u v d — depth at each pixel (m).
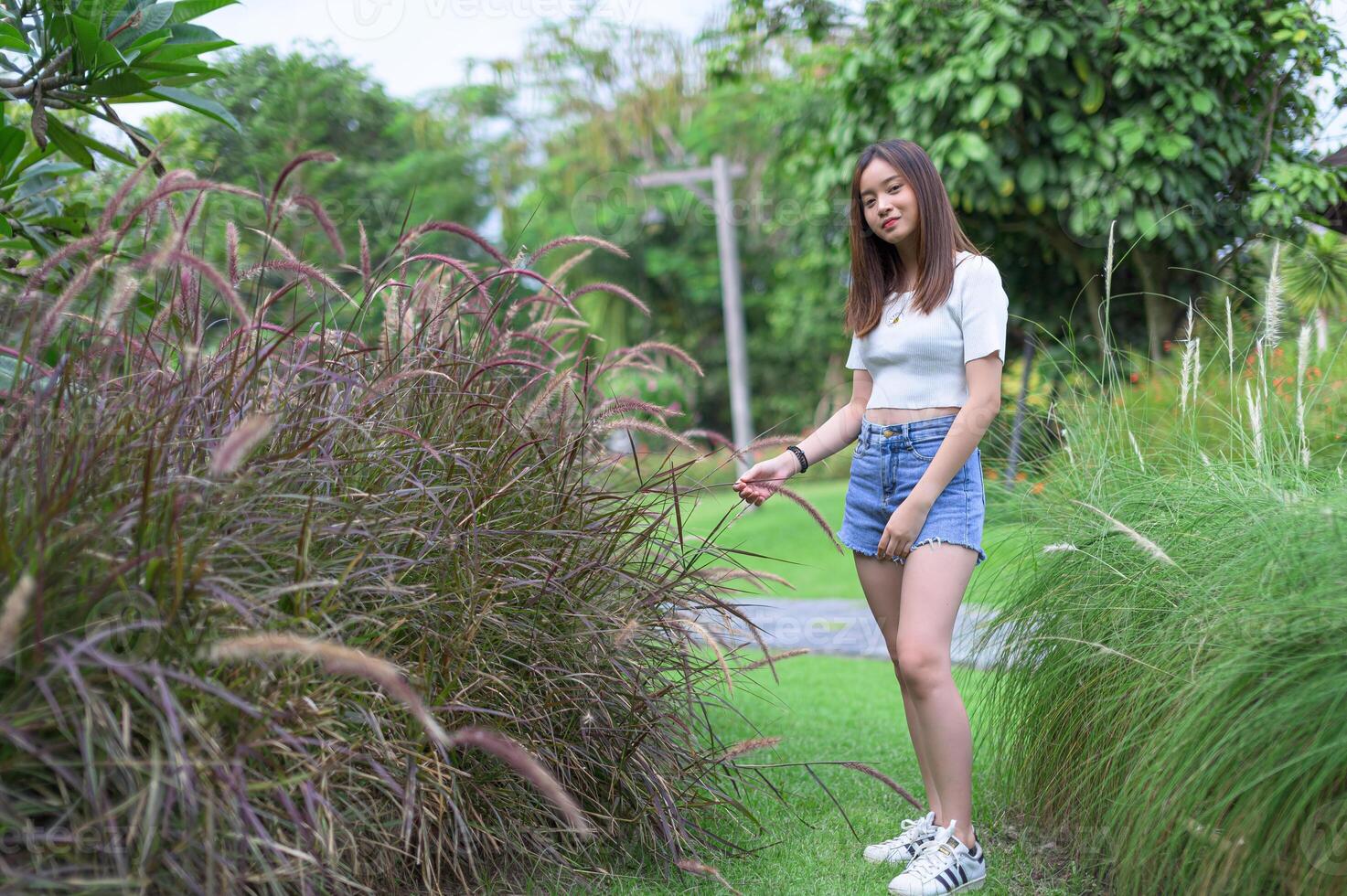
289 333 1.83
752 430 20.94
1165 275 6.24
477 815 2.03
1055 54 5.89
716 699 3.16
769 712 3.74
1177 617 2.04
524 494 2.25
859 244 2.39
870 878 2.17
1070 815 2.29
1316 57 5.51
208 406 1.84
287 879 1.57
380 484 2.03
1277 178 5.37
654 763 2.26
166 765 1.43
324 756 1.67
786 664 4.69
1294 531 1.92
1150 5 5.77
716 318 21.33
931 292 2.23
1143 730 2.01
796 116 12.04
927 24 6.50
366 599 1.88
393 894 1.90
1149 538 2.22
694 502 2.38
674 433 2.31
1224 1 5.68
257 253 2.50
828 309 17.92
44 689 1.38
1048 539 2.47
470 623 1.99
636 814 2.21
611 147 18.12
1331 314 3.77
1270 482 2.23
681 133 19.19
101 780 1.41
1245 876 1.69
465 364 2.31
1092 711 2.21
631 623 2.07
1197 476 2.39
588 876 2.12
